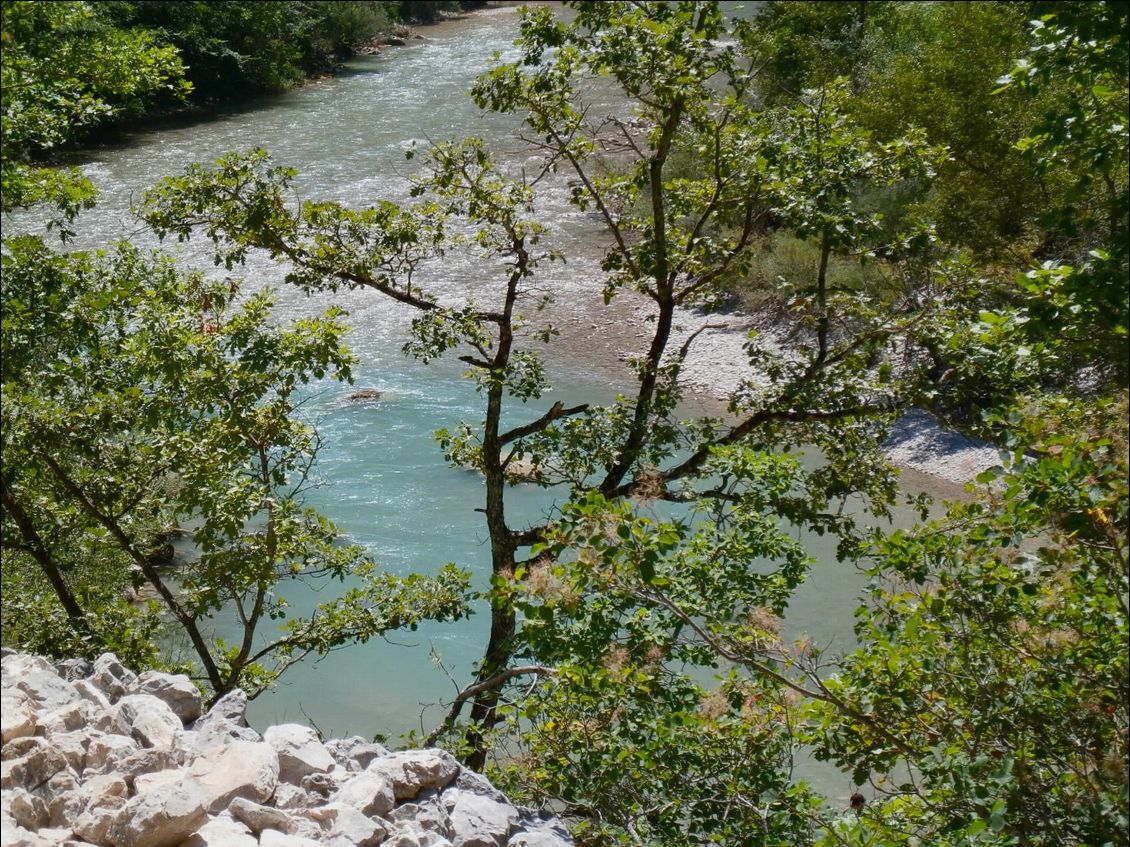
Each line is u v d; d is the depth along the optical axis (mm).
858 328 17578
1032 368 9977
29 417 10219
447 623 18266
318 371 10859
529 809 6980
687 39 12773
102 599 11828
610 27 12773
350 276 12984
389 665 17234
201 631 17562
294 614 18156
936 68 26406
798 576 9156
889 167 12812
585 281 32125
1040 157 8227
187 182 12812
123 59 13562
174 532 19328
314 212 13039
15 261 11508
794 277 28422
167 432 11164
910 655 6359
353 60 61594
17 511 10633
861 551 7457
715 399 25422
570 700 7836
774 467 10008
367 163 42188
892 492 12469
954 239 24422
